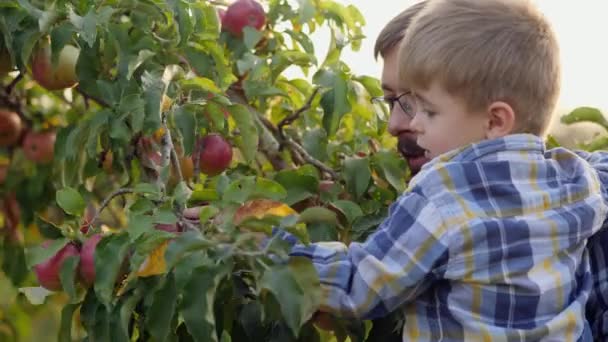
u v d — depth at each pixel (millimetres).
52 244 1655
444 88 1617
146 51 1808
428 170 1593
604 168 1797
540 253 1563
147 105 1741
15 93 2377
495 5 1647
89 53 1911
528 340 1535
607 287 1728
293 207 1977
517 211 1566
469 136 1629
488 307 1539
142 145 1920
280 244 1519
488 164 1585
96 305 1652
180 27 1916
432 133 1645
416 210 1565
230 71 2105
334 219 1532
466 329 1542
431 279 1559
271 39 2264
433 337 1576
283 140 2193
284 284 1465
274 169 2211
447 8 1647
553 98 1670
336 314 1571
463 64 1598
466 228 1530
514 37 1620
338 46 2213
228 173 2133
